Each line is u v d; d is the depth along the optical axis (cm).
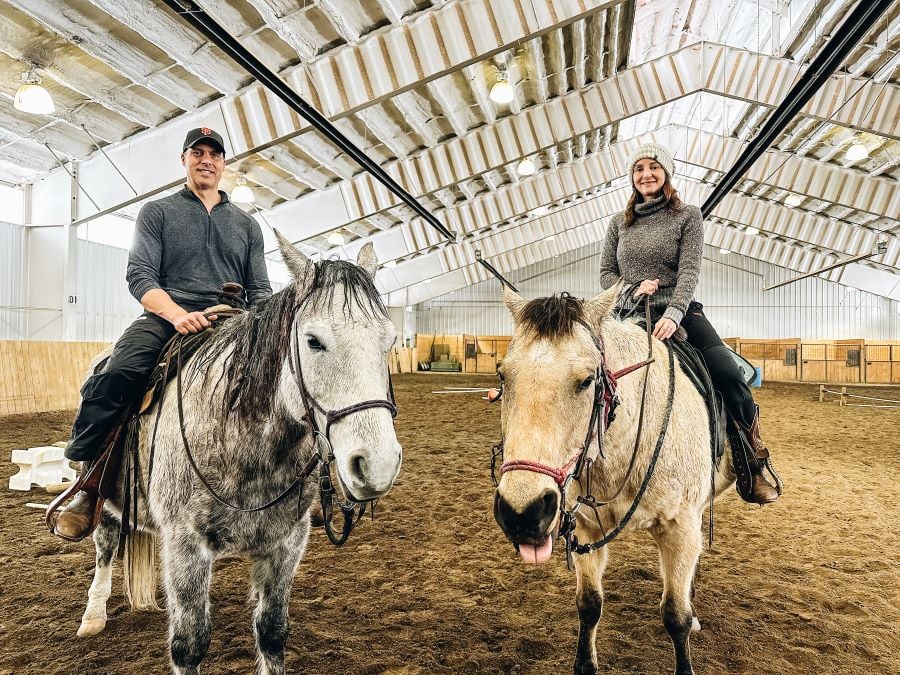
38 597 311
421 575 355
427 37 842
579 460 180
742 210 2044
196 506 187
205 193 265
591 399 179
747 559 390
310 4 759
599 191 2356
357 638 274
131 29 747
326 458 171
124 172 1077
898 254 1938
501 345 3100
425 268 2478
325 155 1237
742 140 1605
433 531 445
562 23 802
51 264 1191
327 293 174
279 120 918
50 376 1093
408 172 1345
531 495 155
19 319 1186
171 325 246
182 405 200
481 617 299
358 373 164
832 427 1045
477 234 2411
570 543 186
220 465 189
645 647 268
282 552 206
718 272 3145
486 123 1278
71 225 1173
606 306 195
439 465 688
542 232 2392
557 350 172
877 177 1506
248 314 207
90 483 217
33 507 477
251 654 255
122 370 219
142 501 226
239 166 1211
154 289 229
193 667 185
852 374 2623
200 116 970
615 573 361
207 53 820
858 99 1078
